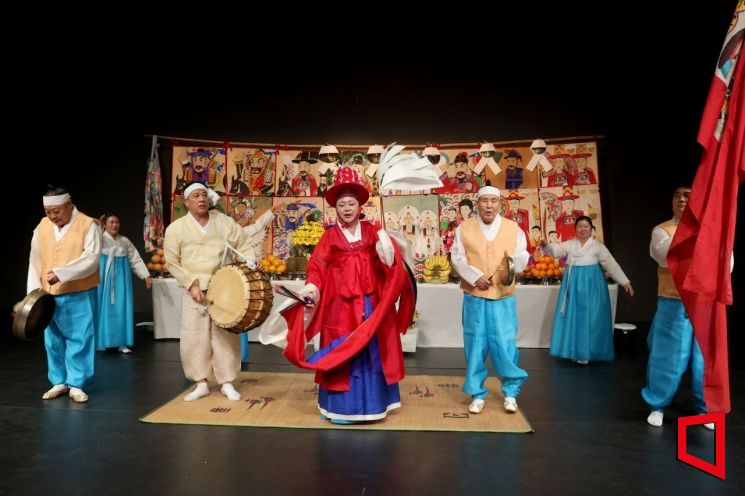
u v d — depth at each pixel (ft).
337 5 26.37
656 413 12.74
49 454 10.82
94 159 27.48
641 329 24.32
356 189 12.94
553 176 24.82
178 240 14.35
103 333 19.42
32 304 13.00
